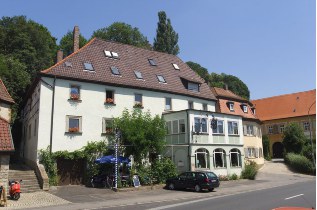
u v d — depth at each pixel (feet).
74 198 61.11
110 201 57.36
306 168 128.16
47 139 79.25
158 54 122.31
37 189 69.97
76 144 83.20
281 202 51.13
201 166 94.58
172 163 87.40
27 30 144.66
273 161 160.66
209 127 99.25
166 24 231.50
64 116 82.79
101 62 98.17
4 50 136.05
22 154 109.70
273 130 201.05
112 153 86.33
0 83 88.02
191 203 53.36
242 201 53.62
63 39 191.52
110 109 91.09
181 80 115.14
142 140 80.94
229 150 103.86
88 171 82.17
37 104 84.12
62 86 84.12
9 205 52.75
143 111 97.66
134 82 98.53
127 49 112.68
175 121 97.96
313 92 199.72
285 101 207.92
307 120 187.11
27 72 129.29
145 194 67.92
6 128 65.87
